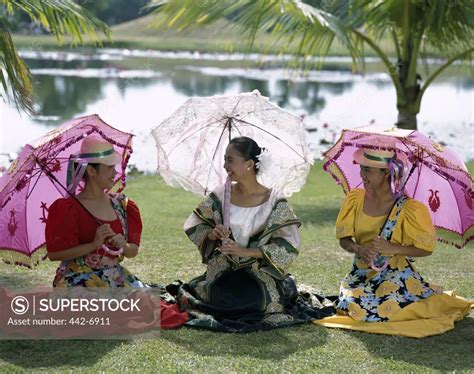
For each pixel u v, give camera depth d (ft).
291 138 16.43
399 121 32.09
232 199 16.26
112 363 13.52
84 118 14.85
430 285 16.61
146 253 21.83
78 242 15.25
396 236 15.99
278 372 13.21
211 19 29.55
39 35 137.28
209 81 85.66
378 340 14.90
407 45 31.58
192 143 16.76
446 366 13.61
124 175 16.35
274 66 111.65
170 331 15.14
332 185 33.76
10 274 19.67
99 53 129.18
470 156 42.91
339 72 103.40
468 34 30.60
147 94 68.54
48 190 15.83
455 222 17.01
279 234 16.08
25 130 50.06
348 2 31.55
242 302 15.88
